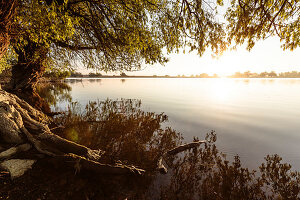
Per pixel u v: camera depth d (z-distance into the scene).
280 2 2.81
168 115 10.05
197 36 3.34
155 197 2.91
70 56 6.74
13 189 2.21
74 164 2.83
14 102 3.94
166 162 4.21
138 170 3.39
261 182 3.34
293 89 37.81
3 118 3.05
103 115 8.06
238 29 3.17
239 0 2.84
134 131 6.09
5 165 2.49
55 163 2.82
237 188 3.17
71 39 6.12
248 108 13.70
